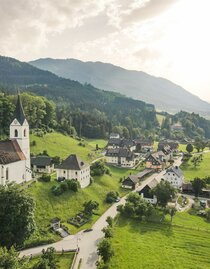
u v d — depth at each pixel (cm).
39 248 8562
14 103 19750
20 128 12156
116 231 10031
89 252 8569
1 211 7550
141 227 10662
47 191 11306
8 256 5188
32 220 8062
